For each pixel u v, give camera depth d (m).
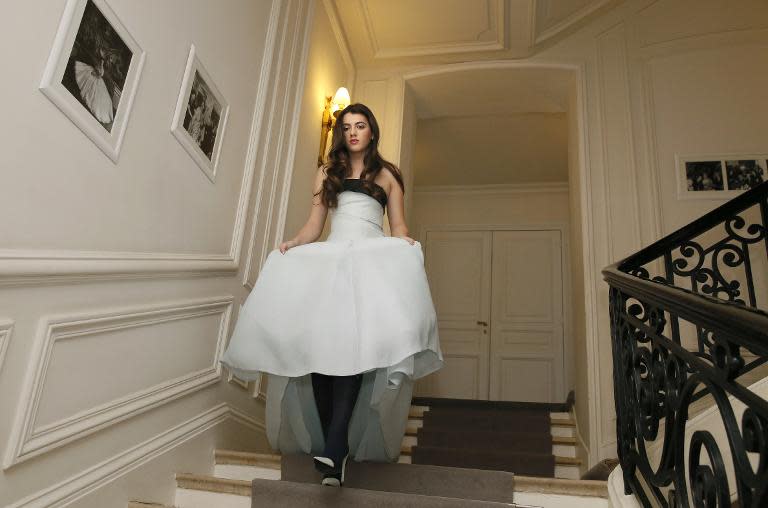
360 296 1.95
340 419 1.85
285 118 3.39
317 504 1.89
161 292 2.10
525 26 4.57
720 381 1.08
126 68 1.85
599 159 4.30
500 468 3.88
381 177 2.47
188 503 2.08
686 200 3.99
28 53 1.44
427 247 7.80
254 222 2.95
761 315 0.91
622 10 4.70
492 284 7.45
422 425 4.79
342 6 4.57
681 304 1.27
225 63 2.65
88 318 1.66
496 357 7.12
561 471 3.86
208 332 2.49
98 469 1.72
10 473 1.40
